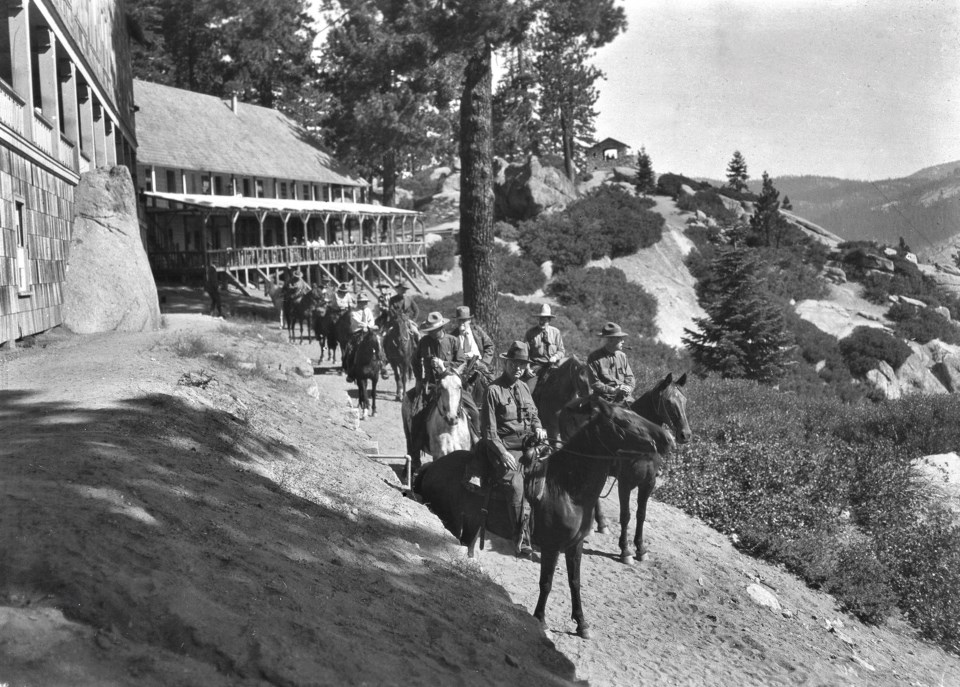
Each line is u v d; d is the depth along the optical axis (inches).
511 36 894.4
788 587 485.1
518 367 340.8
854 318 2265.0
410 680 186.7
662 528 518.6
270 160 2288.4
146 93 2132.1
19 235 626.2
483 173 928.3
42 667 147.3
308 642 184.7
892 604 510.9
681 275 2329.0
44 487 228.4
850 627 463.2
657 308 2092.8
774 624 417.1
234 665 165.3
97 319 751.7
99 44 1058.1
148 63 2655.0
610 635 337.4
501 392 341.4
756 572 490.6
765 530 549.3
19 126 617.0
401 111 2052.2
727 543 535.8
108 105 1144.8
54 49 743.7
